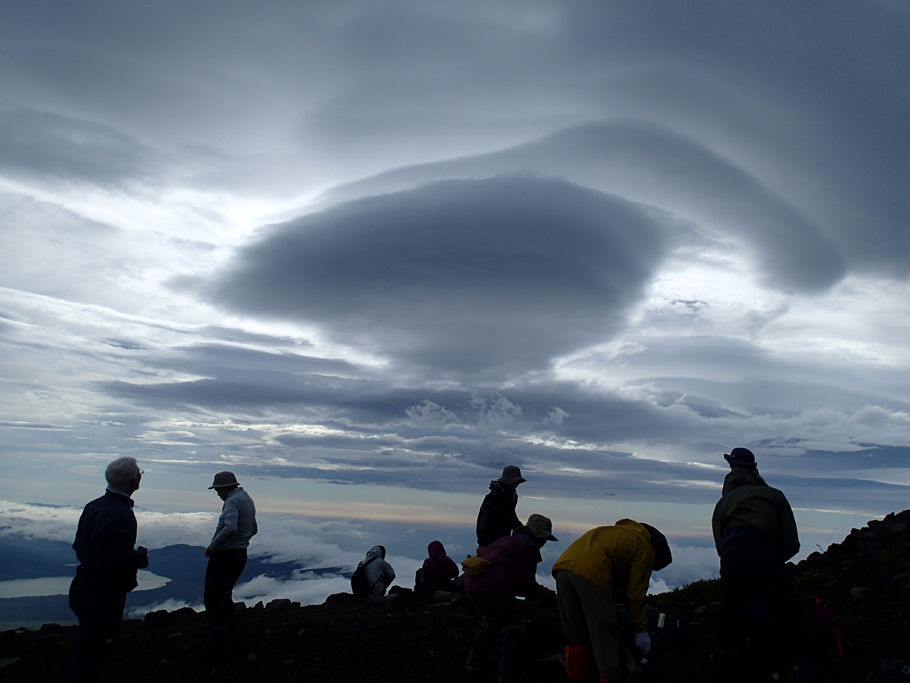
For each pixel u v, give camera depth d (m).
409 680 6.69
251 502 8.00
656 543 5.89
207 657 7.48
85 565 6.03
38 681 7.10
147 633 9.52
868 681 5.83
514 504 8.62
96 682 5.96
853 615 8.94
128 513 6.20
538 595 6.86
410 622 9.09
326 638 8.15
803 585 10.80
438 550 11.89
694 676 6.43
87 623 5.94
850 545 12.59
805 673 5.31
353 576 12.21
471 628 8.58
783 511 5.67
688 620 8.57
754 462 6.25
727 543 5.64
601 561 5.58
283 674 6.98
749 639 5.71
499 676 6.20
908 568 10.28
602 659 5.37
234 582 7.73
